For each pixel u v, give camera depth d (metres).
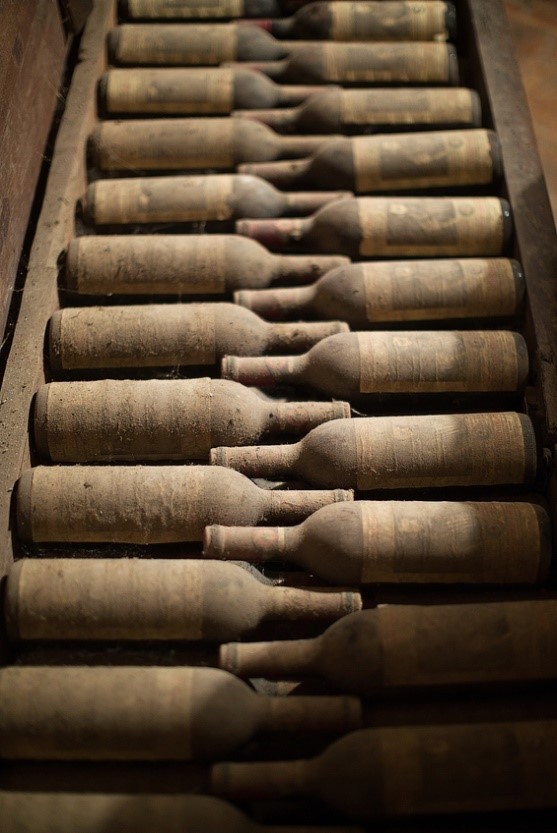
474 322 1.26
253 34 1.48
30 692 0.99
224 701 0.99
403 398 1.20
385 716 1.02
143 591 1.03
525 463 1.11
